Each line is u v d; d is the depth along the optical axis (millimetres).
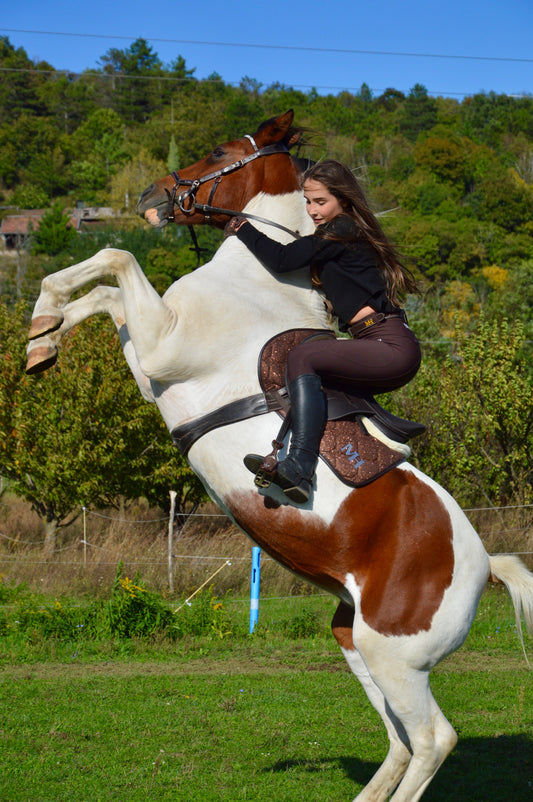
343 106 97188
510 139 93000
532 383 13711
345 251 3582
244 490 3486
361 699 6488
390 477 3514
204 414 3541
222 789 4492
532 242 62781
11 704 6250
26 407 14398
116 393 14586
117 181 77250
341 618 4039
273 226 3875
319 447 3420
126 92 112000
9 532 16234
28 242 67375
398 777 3852
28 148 105625
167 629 8883
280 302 3721
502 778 4762
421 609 3434
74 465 14266
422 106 97062
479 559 3619
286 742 5375
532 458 13273
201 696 6590
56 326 3553
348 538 3436
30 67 128125
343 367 3480
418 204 67125
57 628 8828
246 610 10648
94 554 13406
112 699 6430
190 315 3523
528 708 6254
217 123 87125
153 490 15742
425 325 25188
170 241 45312
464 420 13336
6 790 4410
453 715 6090
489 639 8922
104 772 4742
